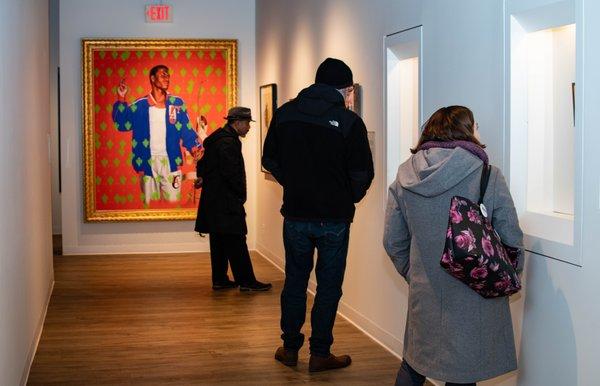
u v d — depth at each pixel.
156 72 9.15
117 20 9.11
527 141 3.28
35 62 5.39
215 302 6.36
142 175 9.18
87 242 9.14
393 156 4.82
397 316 4.72
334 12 5.90
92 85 9.04
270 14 8.34
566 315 2.90
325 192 4.23
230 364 4.60
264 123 8.69
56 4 10.85
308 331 5.36
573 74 3.11
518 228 2.79
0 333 3.21
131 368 4.54
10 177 3.69
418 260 2.92
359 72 5.34
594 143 2.69
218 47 9.27
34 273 4.98
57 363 4.64
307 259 4.41
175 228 9.30
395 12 4.64
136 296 6.65
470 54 3.67
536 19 3.11
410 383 3.03
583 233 2.77
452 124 2.89
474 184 2.79
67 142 9.05
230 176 6.52
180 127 9.23
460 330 2.78
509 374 3.32
